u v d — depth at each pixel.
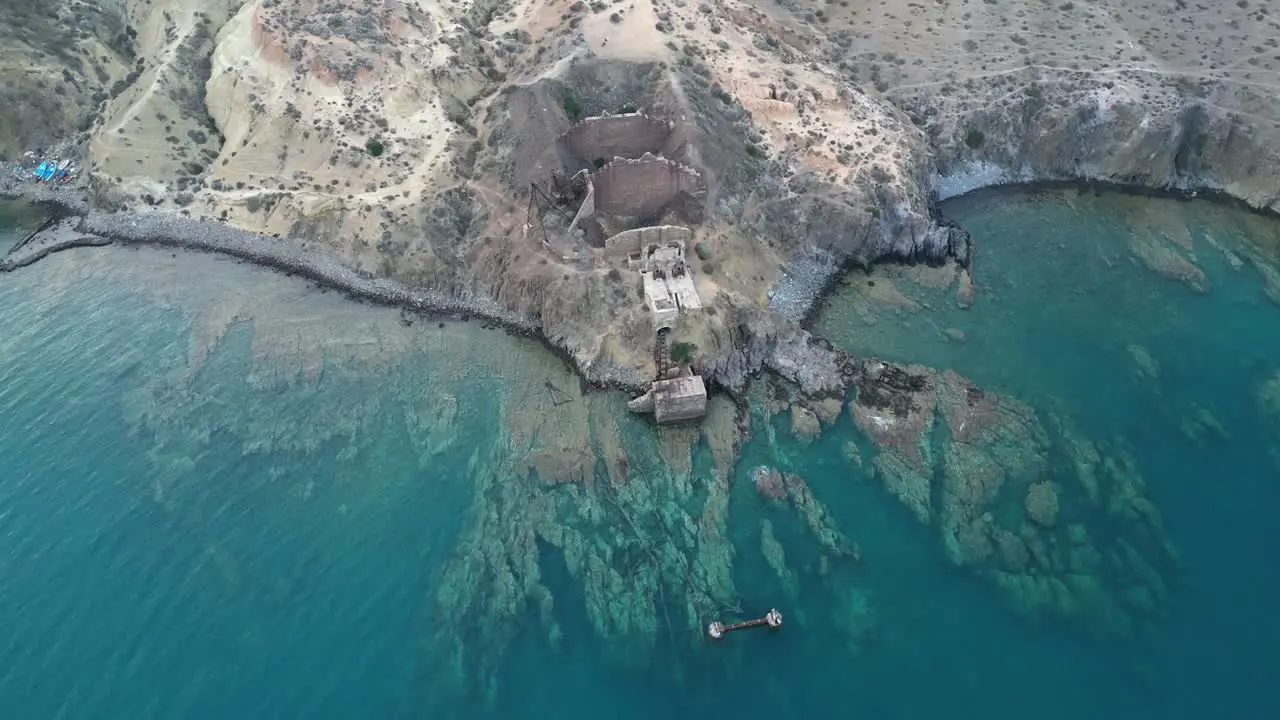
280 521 80.69
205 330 101.19
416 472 85.31
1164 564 76.75
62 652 70.81
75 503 82.00
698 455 86.69
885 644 71.56
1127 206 120.31
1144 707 67.25
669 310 93.88
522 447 87.31
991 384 93.56
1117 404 91.31
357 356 97.94
